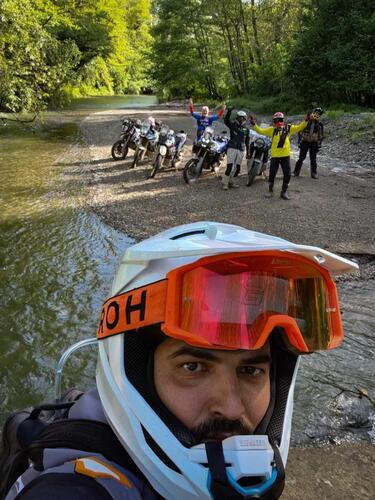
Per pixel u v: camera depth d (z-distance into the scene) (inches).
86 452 29.4
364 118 589.9
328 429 113.3
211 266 28.8
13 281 203.9
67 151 553.0
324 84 834.8
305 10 1091.9
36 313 175.5
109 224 285.4
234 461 26.7
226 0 1205.1
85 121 870.4
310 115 396.5
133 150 527.8
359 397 125.2
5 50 448.8
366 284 200.1
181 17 1323.8
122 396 29.5
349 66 783.7
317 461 102.6
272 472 27.8
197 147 389.4
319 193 354.3
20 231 272.5
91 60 1419.8
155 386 29.5
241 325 28.5
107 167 454.3
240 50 1262.3
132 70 2167.8
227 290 28.8
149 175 407.8
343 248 237.3
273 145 333.7
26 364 143.6
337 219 288.8
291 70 891.4
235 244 29.5
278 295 30.1
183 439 28.2
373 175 417.1
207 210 310.7
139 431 28.5
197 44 1357.0
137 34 2138.3
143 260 29.8
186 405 28.8
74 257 232.8
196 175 392.8
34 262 225.8
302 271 30.8
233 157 354.9
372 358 144.3
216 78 1354.6
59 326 166.4
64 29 1156.5
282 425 32.5
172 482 27.4
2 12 416.5
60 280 205.6
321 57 828.6
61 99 899.4
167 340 29.4
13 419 42.3
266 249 28.2
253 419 30.2
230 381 29.3
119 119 892.0
